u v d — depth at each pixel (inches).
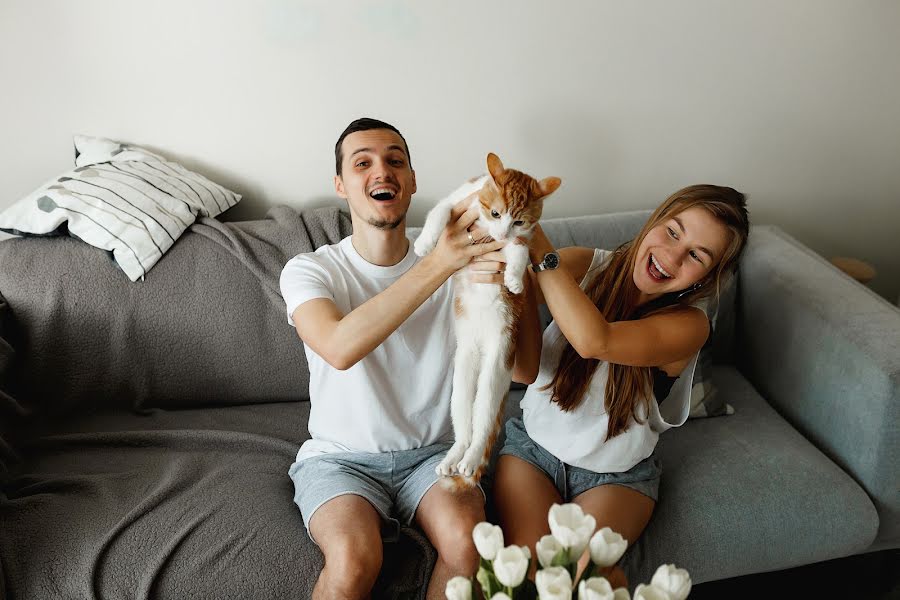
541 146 80.7
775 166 87.5
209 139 73.9
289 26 70.4
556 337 55.7
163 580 45.2
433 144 78.2
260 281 66.3
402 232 53.6
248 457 58.8
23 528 48.3
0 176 72.4
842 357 61.0
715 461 59.6
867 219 92.5
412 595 47.9
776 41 81.2
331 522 45.7
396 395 53.3
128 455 58.9
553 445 54.3
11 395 62.9
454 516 46.6
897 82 85.6
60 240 64.3
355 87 74.1
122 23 67.9
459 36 74.0
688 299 52.6
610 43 77.5
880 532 59.8
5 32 66.5
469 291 47.3
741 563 54.4
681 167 85.2
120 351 64.2
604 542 29.8
